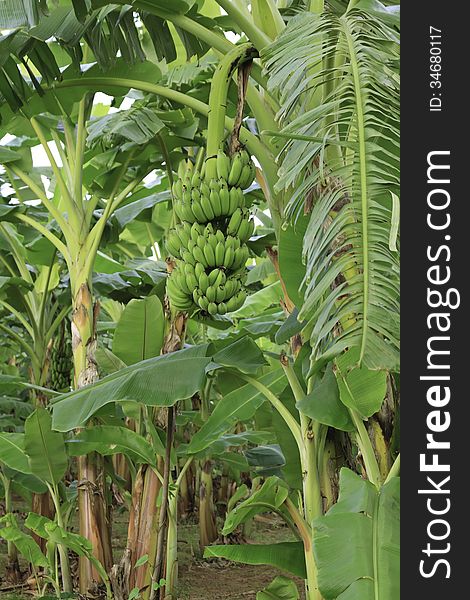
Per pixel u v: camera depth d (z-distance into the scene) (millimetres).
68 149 4699
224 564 6059
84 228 4547
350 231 2102
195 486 8125
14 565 5355
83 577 4309
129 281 5613
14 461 4156
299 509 3043
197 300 2316
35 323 5809
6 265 5984
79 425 3189
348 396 2426
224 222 2367
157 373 3238
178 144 4512
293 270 2760
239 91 2461
